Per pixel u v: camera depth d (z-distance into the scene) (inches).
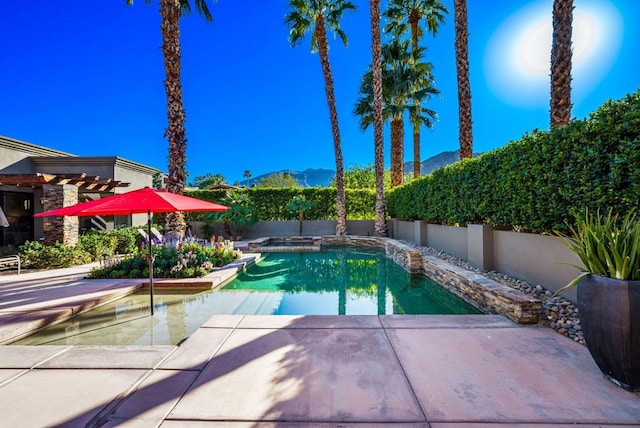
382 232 617.6
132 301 236.7
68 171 492.7
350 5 632.4
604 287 97.7
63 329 175.5
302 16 641.0
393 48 670.5
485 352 123.6
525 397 92.9
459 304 236.4
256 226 733.3
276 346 130.6
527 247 218.7
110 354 124.6
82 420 84.5
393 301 249.0
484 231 269.0
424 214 436.5
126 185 474.3
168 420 84.4
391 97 696.4
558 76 232.2
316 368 111.7
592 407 87.7
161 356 122.4
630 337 91.7
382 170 616.1
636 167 134.2
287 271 373.1
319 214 753.0
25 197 457.4
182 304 230.1
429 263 316.2
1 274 301.0
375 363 115.1
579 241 114.9
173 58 346.3
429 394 95.0
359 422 82.9
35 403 92.1
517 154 215.8
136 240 464.1
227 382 102.9
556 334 141.6
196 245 356.5
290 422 83.2
